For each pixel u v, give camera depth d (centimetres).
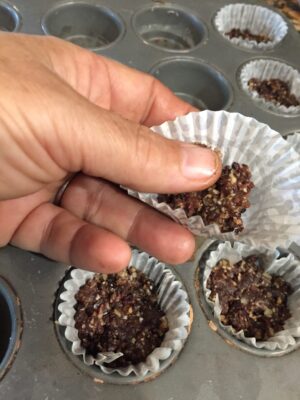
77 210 21
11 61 16
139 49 29
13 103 15
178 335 17
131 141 16
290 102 29
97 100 23
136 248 20
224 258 20
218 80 28
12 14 29
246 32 33
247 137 18
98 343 18
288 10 32
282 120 26
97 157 16
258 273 20
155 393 16
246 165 18
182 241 18
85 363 16
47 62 18
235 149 19
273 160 18
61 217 20
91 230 19
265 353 18
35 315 18
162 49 29
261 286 20
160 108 24
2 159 17
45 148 16
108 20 31
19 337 17
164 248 18
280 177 18
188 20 31
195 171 16
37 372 16
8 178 18
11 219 19
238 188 18
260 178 18
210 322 18
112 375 16
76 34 32
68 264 19
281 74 29
